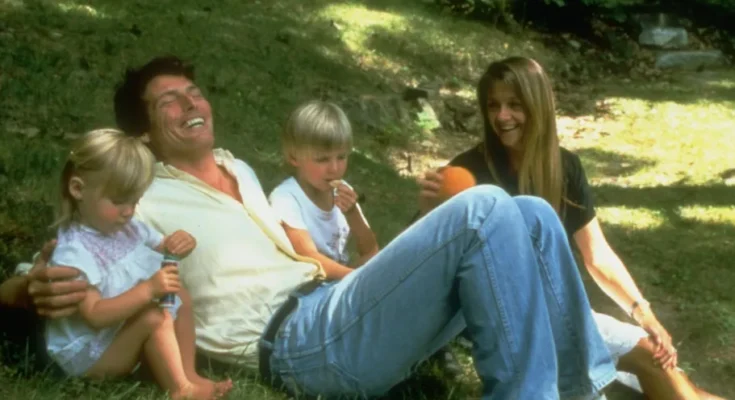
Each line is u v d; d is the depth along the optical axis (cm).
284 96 940
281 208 411
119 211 353
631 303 418
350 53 1107
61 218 355
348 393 370
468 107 1080
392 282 354
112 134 354
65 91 808
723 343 545
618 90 1240
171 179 393
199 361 394
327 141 409
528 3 1371
